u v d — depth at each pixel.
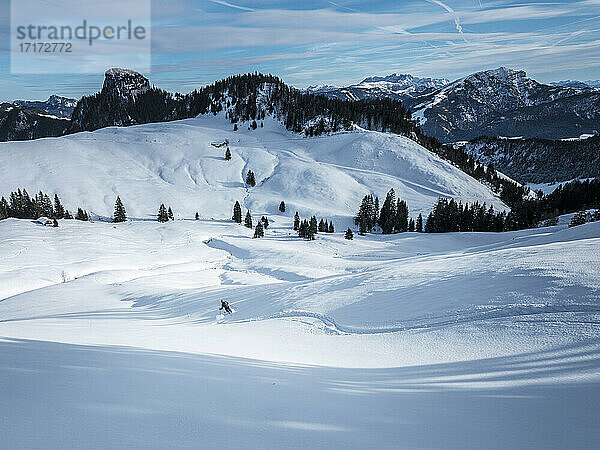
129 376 4.80
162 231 106.19
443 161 195.62
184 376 5.29
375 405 4.88
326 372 7.89
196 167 189.25
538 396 5.46
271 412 4.02
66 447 2.48
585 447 3.60
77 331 14.62
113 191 154.75
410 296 15.93
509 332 10.27
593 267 13.16
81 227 102.62
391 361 9.69
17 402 3.29
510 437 3.83
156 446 2.72
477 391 5.92
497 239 95.00
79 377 4.41
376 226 135.88
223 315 20.22
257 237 103.25
